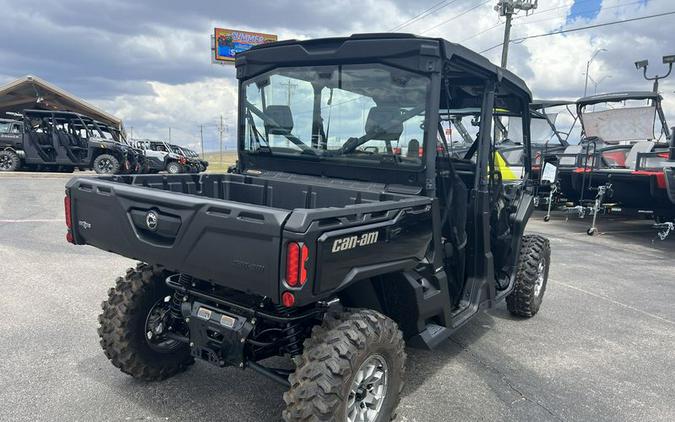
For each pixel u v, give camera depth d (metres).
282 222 2.04
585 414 3.22
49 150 18.06
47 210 10.22
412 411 3.15
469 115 4.14
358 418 2.52
